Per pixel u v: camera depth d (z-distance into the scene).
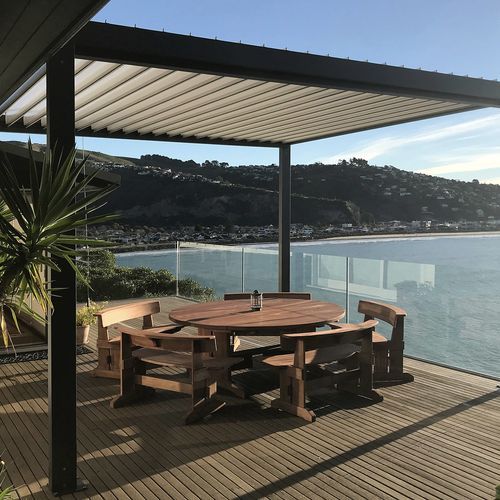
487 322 5.61
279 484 3.48
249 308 5.57
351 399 5.09
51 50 2.68
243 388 5.47
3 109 5.41
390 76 4.70
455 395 5.16
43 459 3.91
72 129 3.33
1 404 5.06
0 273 3.09
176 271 11.88
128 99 5.77
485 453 3.90
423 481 3.50
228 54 3.98
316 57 4.36
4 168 2.91
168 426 4.48
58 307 3.40
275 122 7.18
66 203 2.97
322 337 4.68
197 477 3.60
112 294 11.72
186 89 5.37
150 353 5.12
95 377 5.87
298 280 8.28
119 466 3.77
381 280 6.76
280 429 4.39
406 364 6.25
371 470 3.66
